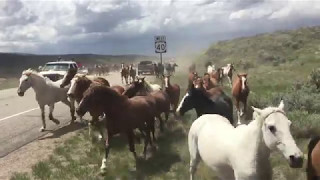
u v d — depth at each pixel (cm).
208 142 619
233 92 1495
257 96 1834
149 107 1028
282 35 8231
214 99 965
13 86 3975
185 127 1309
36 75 1379
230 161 554
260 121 499
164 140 1161
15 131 1400
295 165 458
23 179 866
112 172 891
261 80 3081
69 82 1458
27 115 1755
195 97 942
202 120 691
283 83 2573
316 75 1770
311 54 5862
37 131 1393
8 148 1164
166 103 1269
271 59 6091
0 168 976
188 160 944
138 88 1241
